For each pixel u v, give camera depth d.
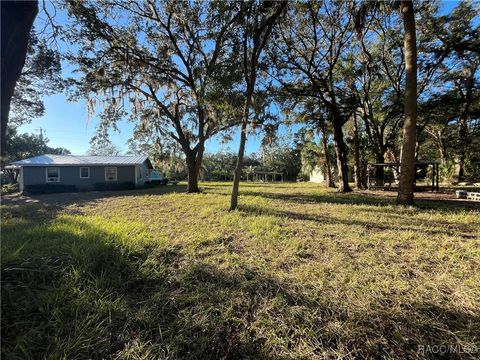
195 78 11.05
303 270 2.91
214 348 1.76
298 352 1.71
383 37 12.64
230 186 20.64
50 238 3.58
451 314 2.07
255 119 8.54
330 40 11.81
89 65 10.04
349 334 1.85
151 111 13.33
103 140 12.23
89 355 1.66
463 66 14.18
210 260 3.22
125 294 2.39
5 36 2.12
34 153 31.58
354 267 3.00
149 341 1.79
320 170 26.55
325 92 13.27
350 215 6.38
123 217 6.09
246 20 7.25
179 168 17.92
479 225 5.05
